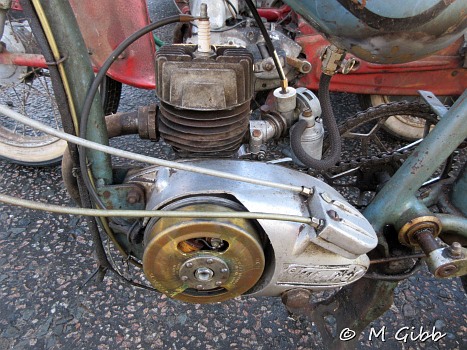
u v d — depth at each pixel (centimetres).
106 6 142
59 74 71
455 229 102
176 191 78
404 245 105
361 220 84
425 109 144
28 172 195
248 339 131
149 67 152
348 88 176
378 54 73
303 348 129
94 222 90
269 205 78
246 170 82
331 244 79
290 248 80
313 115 98
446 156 95
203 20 74
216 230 75
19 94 204
